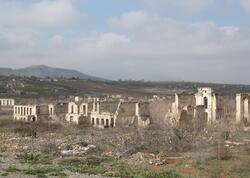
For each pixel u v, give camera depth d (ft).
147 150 245.24
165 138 269.44
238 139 271.49
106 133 354.54
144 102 443.73
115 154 238.27
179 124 330.34
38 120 510.17
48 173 179.32
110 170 187.42
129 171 183.62
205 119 383.65
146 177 170.09
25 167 198.18
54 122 475.31
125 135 318.04
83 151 250.57
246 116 368.27
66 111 547.08
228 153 216.74
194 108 396.98
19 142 302.04
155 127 350.23
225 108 401.70
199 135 284.41
